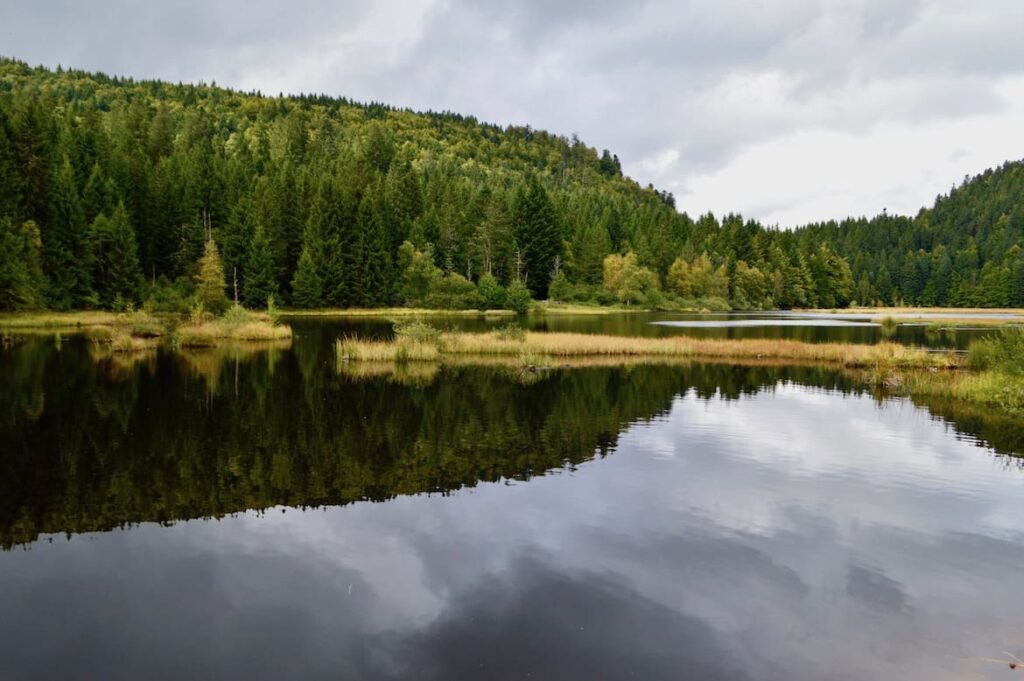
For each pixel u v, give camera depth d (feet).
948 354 122.01
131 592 29.14
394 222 342.85
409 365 108.78
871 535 37.06
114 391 79.41
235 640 25.35
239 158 387.75
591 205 506.89
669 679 23.17
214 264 228.43
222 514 39.06
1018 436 61.41
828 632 26.61
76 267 206.90
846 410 73.72
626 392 84.12
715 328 214.90
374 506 40.78
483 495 43.04
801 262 437.99
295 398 76.64
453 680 22.89
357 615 27.43
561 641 25.61
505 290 314.96
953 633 26.71
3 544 34.30
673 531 37.22
